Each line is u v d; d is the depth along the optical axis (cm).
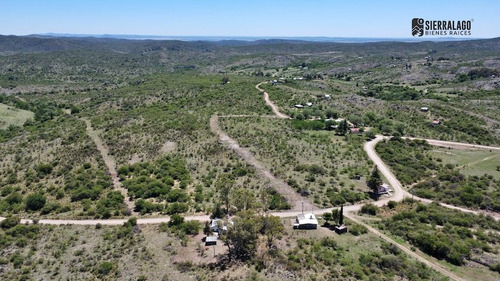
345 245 5603
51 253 5522
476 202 7506
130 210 7138
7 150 11250
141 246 5662
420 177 8981
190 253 5419
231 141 11088
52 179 8962
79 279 4828
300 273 4747
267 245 5453
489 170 9388
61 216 6900
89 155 10369
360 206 7300
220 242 5731
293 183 8088
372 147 11181
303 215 6494
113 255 5400
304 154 10181
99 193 7906
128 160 10012
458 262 5178
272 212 6938
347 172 9050
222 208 7050
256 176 8556
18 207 7269
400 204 7388
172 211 6938
